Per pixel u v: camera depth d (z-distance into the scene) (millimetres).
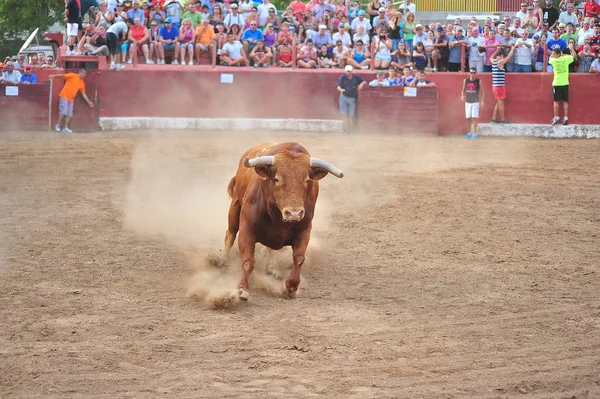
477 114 34469
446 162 26609
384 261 14227
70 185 21594
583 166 25734
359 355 9492
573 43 35906
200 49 37594
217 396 8258
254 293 12094
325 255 14562
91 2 39531
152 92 36875
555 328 10625
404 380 8758
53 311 10984
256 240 11828
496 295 12195
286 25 37969
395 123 36000
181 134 34562
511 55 36062
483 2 54625
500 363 9320
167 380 8672
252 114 37406
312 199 11680
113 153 27953
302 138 33438
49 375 8766
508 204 19516
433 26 39562
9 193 20312
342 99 35719
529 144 32094
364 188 21641
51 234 15812
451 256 14664
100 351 9484
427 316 11078
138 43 37344
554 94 35156
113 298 11656
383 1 41625
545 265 14102
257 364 9141
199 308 11250
